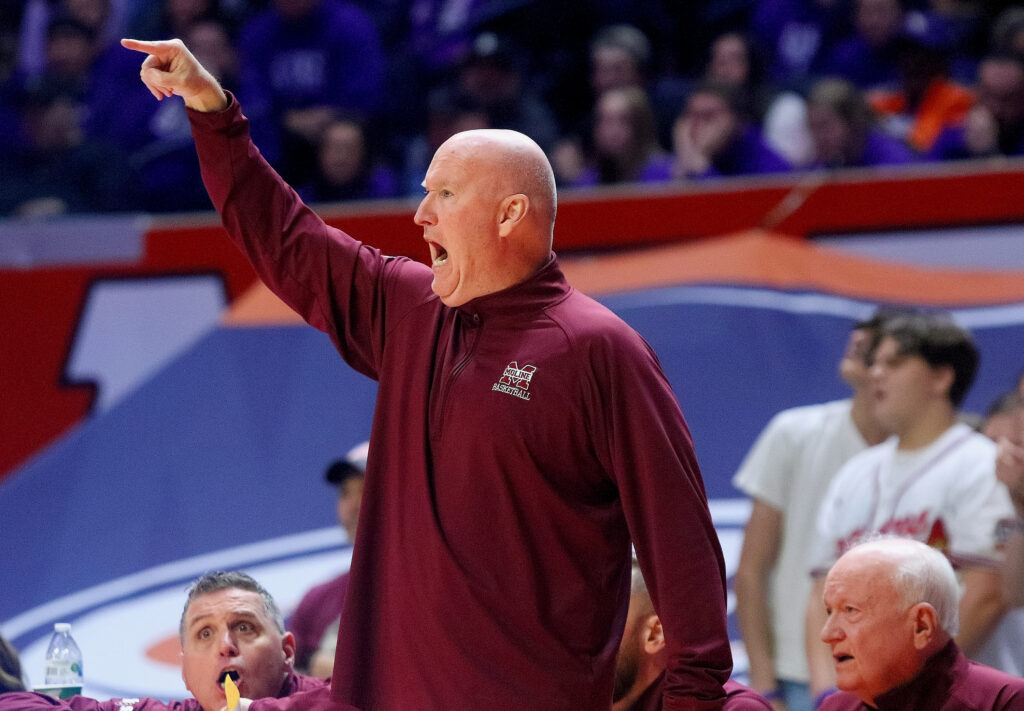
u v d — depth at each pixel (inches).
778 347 697.0
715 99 929.5
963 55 1154.0
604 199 737.0
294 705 341.1
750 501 671.1
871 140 923.4
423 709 319.0
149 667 668.1
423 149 1117.1
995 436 592.4
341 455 722.2
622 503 324.2
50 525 721.6
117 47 1150.3
